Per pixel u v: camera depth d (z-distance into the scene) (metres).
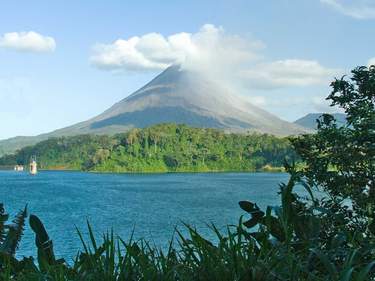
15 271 2.91
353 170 6.46
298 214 2.79
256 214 2.90
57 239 47.44
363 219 5.38
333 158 6.58
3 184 179.38
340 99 7.30
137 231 55.28
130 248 2.47
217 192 129.50
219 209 87.06
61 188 154.50
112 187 157.25
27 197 119.88
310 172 6.62
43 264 2.75
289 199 2.69
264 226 2.78
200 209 87.56
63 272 2.46
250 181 182.75
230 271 2.33
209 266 2.37
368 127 6.55
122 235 49.75
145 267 2.39
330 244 2.71
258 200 97.12
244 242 2.49
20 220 3.33
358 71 7.29
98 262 2.46
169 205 96.44
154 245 2.58
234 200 105.19
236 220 66.19
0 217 3.34
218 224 58.69
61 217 77.00
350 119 6.87
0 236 3.33
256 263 2.31
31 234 46.97
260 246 2.49
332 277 2.22
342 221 2.87
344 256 2.61
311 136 7.00
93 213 82.94
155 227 59.84
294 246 2.63
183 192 131.75
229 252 2.41
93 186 162.75
